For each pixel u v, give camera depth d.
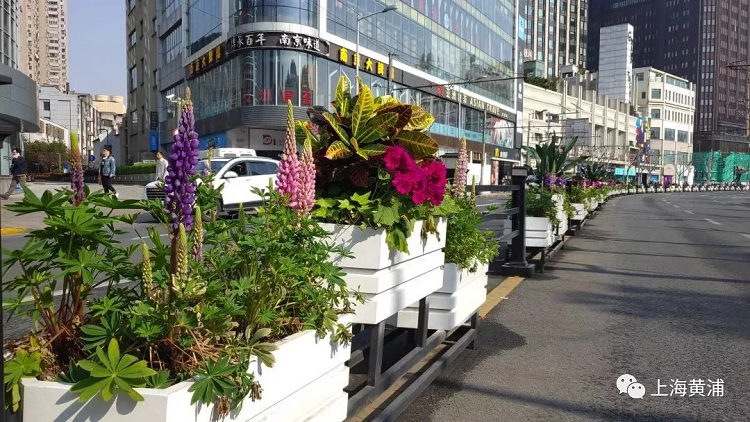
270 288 2.39
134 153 72.25
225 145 39.19
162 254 2.35
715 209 33.69
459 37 55.69
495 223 12.57
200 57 42.69
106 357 1.79
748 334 5.87
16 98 22.17
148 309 1.98
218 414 1.91
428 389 4.29
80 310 2.20
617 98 106.38
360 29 40.47
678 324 6.23
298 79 35.88
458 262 4.44
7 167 31.45
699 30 144.50
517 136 73.50
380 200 3.27
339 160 3.40
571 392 4.30
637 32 156.75
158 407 1.72
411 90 46.94
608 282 8.57
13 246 8.32
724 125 141.75
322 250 2.71
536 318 6.38
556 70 127.12
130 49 72.06
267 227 2.64
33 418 1.77
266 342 2.20
